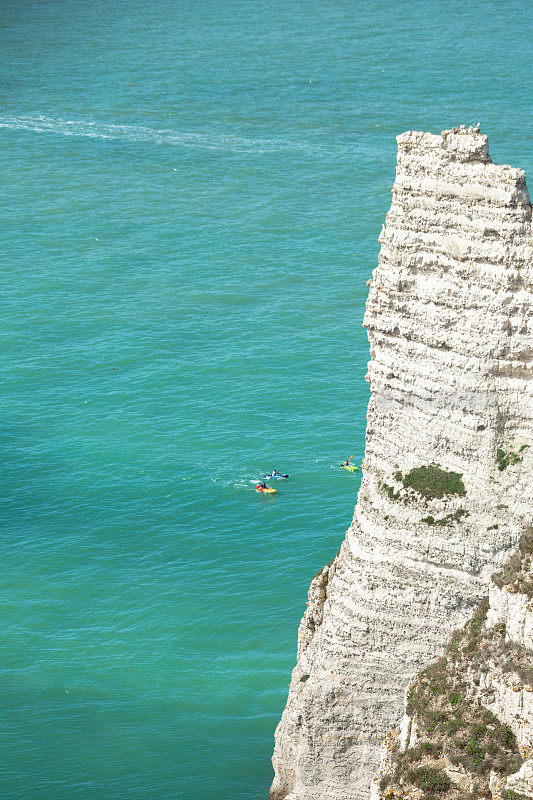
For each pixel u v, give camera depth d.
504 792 89.62
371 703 104.19
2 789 147.88
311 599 112.12
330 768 106.25
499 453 99.81
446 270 99.56
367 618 103.50
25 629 190.12
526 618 93.94
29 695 171.88
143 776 150.25
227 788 147.00
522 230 96.19
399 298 101.81
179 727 162.62
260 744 157.88
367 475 107.50
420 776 93.69
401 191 100.56
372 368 105.25
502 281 97.12
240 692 172.12
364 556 104.38
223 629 189.62
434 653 101.81
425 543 101.19
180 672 178.12
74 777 150.75
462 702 96.06
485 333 98.44
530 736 91.81
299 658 113.44
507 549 98.81
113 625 191.25
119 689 173.62
